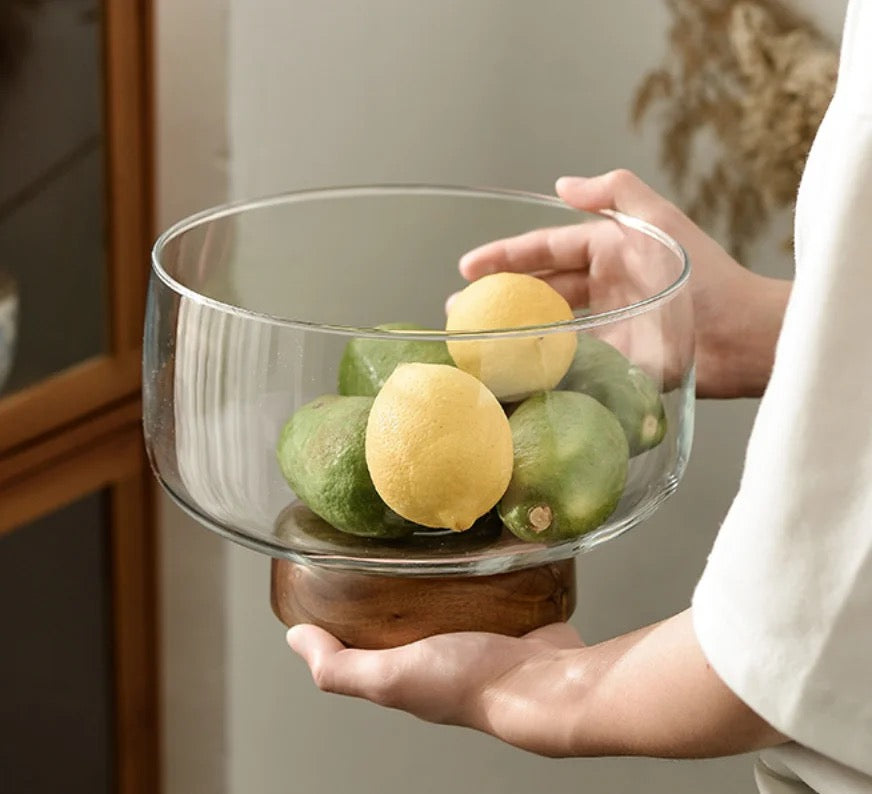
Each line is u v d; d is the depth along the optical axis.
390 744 1.60
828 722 0.59
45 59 1.23
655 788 1.51
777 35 1.23
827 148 0.60
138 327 1.41
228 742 1.65
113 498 1.46
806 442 0.57
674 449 0.72
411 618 0.76
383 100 1.42
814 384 0.57
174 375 0.69
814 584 0.58
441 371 0.63
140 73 1.34
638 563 1.48
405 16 1.38
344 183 1.44
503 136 1.41
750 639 0.60
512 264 0.91
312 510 0.67
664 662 0.67
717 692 0.65
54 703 1.48
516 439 0.65
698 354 1.00
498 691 0.73
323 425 0.65
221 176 1.41
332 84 1.40
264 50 1.36
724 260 0.98
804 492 0.58
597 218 0.88
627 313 0.66
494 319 0.78
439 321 0.94
